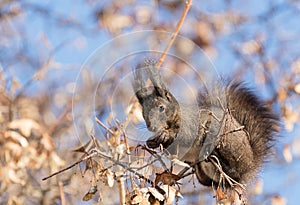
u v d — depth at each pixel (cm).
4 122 1359
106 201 1234
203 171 1128
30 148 1199
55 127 1429
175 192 939
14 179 1197
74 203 1284
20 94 1445
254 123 1218
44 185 1297
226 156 1148
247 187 1205
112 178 933
